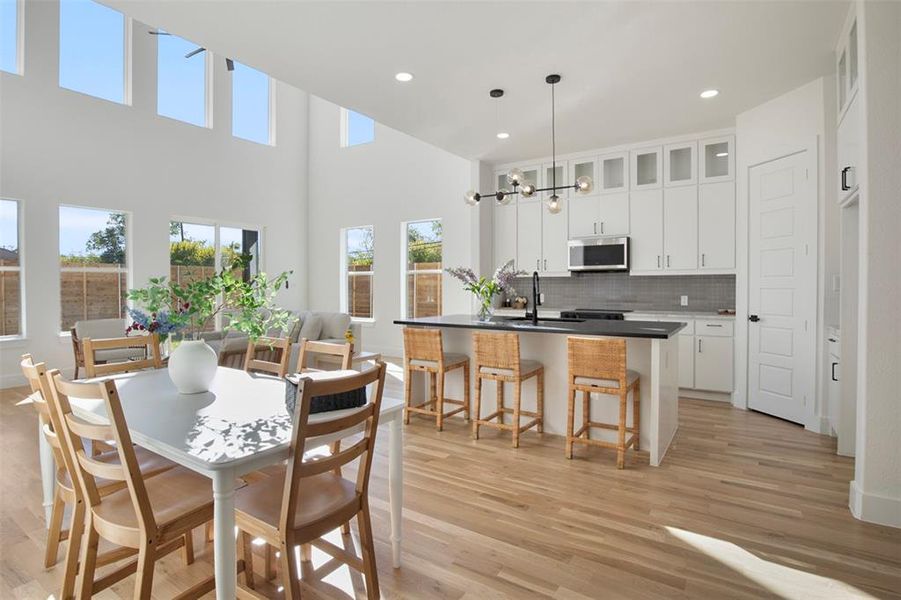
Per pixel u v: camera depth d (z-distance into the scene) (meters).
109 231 6.51
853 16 2.91
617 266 5.64
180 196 7.18
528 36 3.18
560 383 3.89
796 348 4.13
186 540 2.07
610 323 4.00
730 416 4.43
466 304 7.10
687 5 2.86
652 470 3.17
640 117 4.75
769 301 4.39
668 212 5.41
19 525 2.43
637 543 2.27
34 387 1.93
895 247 2.41
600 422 3.71
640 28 3.11
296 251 8.83
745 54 3.46
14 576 2.01
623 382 3.19
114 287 6.54
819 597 1.89
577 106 4.44
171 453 1.53
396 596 1.90
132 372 2.70
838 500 2.71
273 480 1.93
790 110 4.13
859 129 2.53
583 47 3.34
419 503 2.69
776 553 2.19
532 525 2.45
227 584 1.45
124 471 1.49
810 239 3.98
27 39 5.74
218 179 7.66
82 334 5.60
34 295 5.78
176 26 3.03
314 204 8.94
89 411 1.94
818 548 2.23
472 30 3.10
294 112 8.81
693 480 3.00
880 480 2.46
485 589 1.94
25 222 5.72
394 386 5.60
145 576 1.51
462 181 7.18
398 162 7.88
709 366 5.01
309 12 2.87
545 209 6.24
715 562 2.12
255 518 1.63
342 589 1.95
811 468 3.18
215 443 1.56
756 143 4.49
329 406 1.89
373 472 3.14
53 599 1.87
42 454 2.37
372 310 8.28
